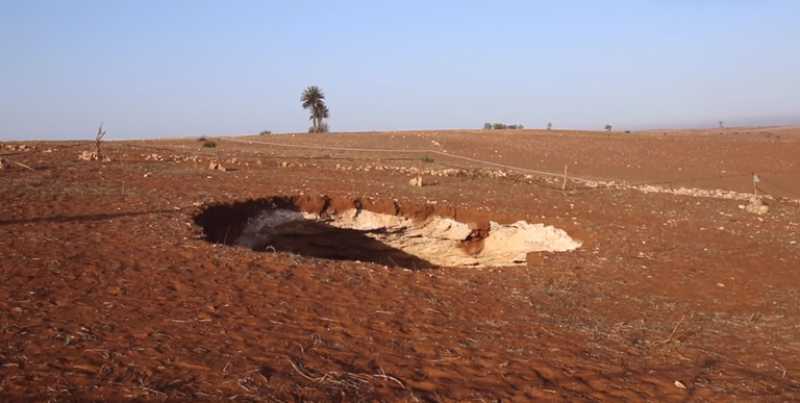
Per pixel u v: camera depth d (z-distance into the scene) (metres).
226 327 6.55
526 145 49.19
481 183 22.97
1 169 18.05
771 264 12.03
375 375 5.46
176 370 5.25
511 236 15.79
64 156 23.30
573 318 8.11
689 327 7.95
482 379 5.58
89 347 5.68
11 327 6.11
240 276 8.78
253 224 15.35
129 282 8.10
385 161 33.59
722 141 53.38
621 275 10.83
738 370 6.26
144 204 13.94
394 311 7.69
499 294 9.13
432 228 16.64
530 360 6.18
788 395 5.52
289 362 5.61
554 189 22.89
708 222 16.70
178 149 32.69
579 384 5.60
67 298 7.25
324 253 17.27
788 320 8.45
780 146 48.97
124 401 4.59
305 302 7.78
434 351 6.27
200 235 11.45
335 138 52.31
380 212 16.78
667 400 5.35
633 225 15.61
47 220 11.68
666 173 37.66
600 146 49.41
